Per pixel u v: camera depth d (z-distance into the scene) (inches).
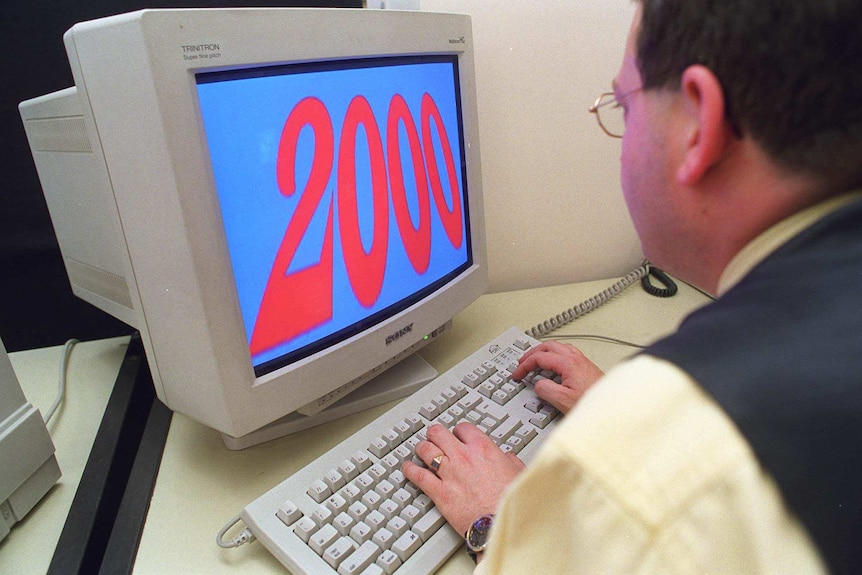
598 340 38.2
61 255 38.4
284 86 25.1
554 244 46.2
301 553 22.3
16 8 33.1
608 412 12.1
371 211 30.1
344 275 29.2
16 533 24.7
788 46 11.7
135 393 33.5
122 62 20.9
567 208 45.3
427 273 34.4
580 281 47.6
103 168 23.4
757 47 12.0
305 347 27.9
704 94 13.1
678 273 18.6
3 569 23.0
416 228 33.2
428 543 23.0
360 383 31.5
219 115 23.2
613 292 43.6
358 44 27.4
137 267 24.6
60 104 27.1
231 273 24.1
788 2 11.5
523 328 39.9
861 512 11.7
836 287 12.2
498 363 33.2
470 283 37.3
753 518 10.9
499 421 29.0
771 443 11.0
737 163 13.8
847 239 12.6
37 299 39.2
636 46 15.3
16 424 24.9
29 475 25.5
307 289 27.6
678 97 14.2
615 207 45.8
